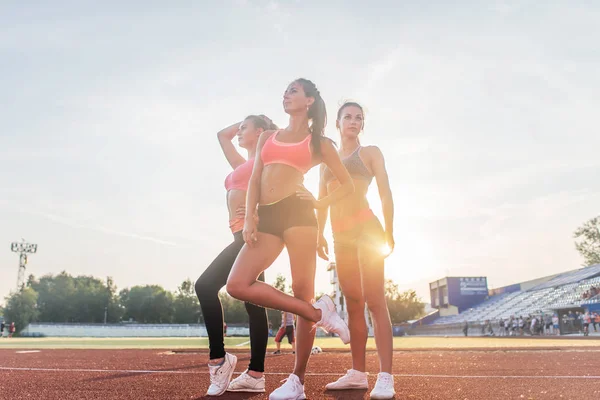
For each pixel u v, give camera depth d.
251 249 3.07
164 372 5.08
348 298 3.73
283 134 3.27
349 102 3.92
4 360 7.39
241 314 87.56
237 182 3.96
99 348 12.91
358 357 3.71
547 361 6.82
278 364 6.73
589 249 58.94
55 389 3.57
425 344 17.11
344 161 3.75
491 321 48.12
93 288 108.75
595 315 31.20
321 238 3.76
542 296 50.31
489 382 3.99
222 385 3.31
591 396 3.13
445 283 73.88
